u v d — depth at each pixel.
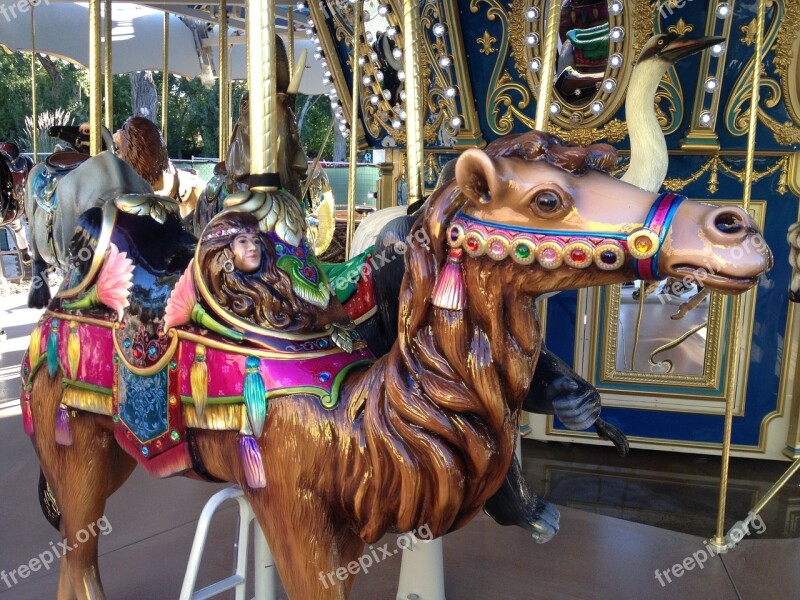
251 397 1.13
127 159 2.89
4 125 16.67
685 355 3.74
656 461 3.74
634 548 2.53
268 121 1.18
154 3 4.19
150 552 2.37
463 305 1.03
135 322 1.32
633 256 0.92
